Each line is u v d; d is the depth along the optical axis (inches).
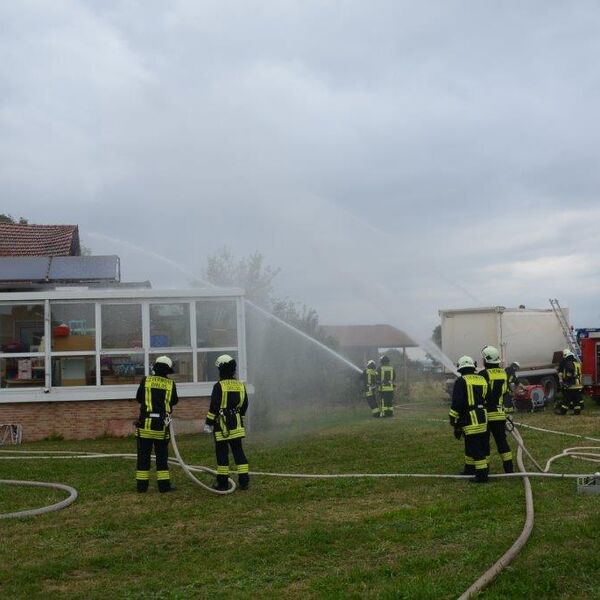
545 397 955.3
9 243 1003.9
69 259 789.2
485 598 216.4
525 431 622.2
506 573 236.7
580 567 241.9
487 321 924.6
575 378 781.9
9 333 670.5
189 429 671.8
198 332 683.4
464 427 403.9
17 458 520.4
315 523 315.3
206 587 238.2
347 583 236.1
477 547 269.0
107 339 675.4
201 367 681.6
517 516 315.6
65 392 663.1
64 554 275.9
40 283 759.1
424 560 255.1
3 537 302.2
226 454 394.0
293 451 529.0
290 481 414.6
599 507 328.2
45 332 666.2
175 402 406.0
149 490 399.5
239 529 310.7
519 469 427.2
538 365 962.1
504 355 917.2
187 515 337.7
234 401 397.4
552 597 218.4
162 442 396.2
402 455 496.1
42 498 379.9
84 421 665.6
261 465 474.0
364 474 426.6
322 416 867.4
